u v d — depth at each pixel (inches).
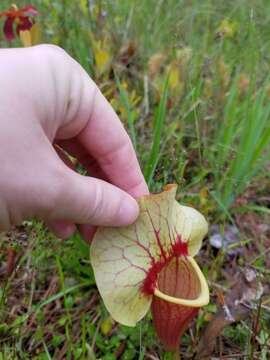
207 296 4.6
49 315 6.7
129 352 6.2
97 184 4.5
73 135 5.0
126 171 5.3
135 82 10.0
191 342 6.2
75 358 5.9
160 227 4.9
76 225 5.6
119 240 4.7
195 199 7.9
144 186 5.4
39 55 4.4
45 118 4.3
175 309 4.7
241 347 6.2
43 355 6.2
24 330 6.4
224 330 6.3
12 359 5.9
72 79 4.6
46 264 7.0
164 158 8.0
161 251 4.9
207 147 8.6
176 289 5.1
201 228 5.2
